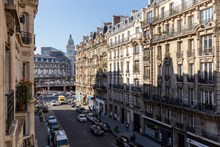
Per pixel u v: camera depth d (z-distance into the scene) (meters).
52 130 38.22
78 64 91.19
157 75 35.53
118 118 51.31
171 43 32.03
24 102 13.39
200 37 26.36
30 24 18.61
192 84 27.64
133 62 43.50
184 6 29.27
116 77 52.34
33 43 18.73
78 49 91.50
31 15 18.67
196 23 27.05
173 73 31.45
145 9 38.84
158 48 35.53
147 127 38.91
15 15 8.26
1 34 6.58
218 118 23.58
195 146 27.42
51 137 34.59
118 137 34.91
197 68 26.83
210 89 24.64
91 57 72.44
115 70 52.91
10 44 9.23
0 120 6.40
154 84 36.31
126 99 47.25
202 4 25.83
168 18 32.25
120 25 52.12
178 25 30.84
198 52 26.53
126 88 46.91
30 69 18.41
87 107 72.69
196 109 26.52
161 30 34.62
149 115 37.72
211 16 24.92
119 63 50.50
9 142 7.43
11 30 8.59
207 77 25.38
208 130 25.50
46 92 120.38
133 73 43.53
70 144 34.62
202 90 26.08
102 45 61.88
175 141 31.19
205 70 25.77
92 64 71.56
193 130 27.58
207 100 25.36
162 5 34.72
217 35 24.02
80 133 41.47
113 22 59.03
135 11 48.81
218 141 23.83
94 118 51.16
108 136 39.72
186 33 28.28
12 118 9.04
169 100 31.78
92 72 71.75
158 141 35.12
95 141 36.44
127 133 41.12
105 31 65.00
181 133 29.95
